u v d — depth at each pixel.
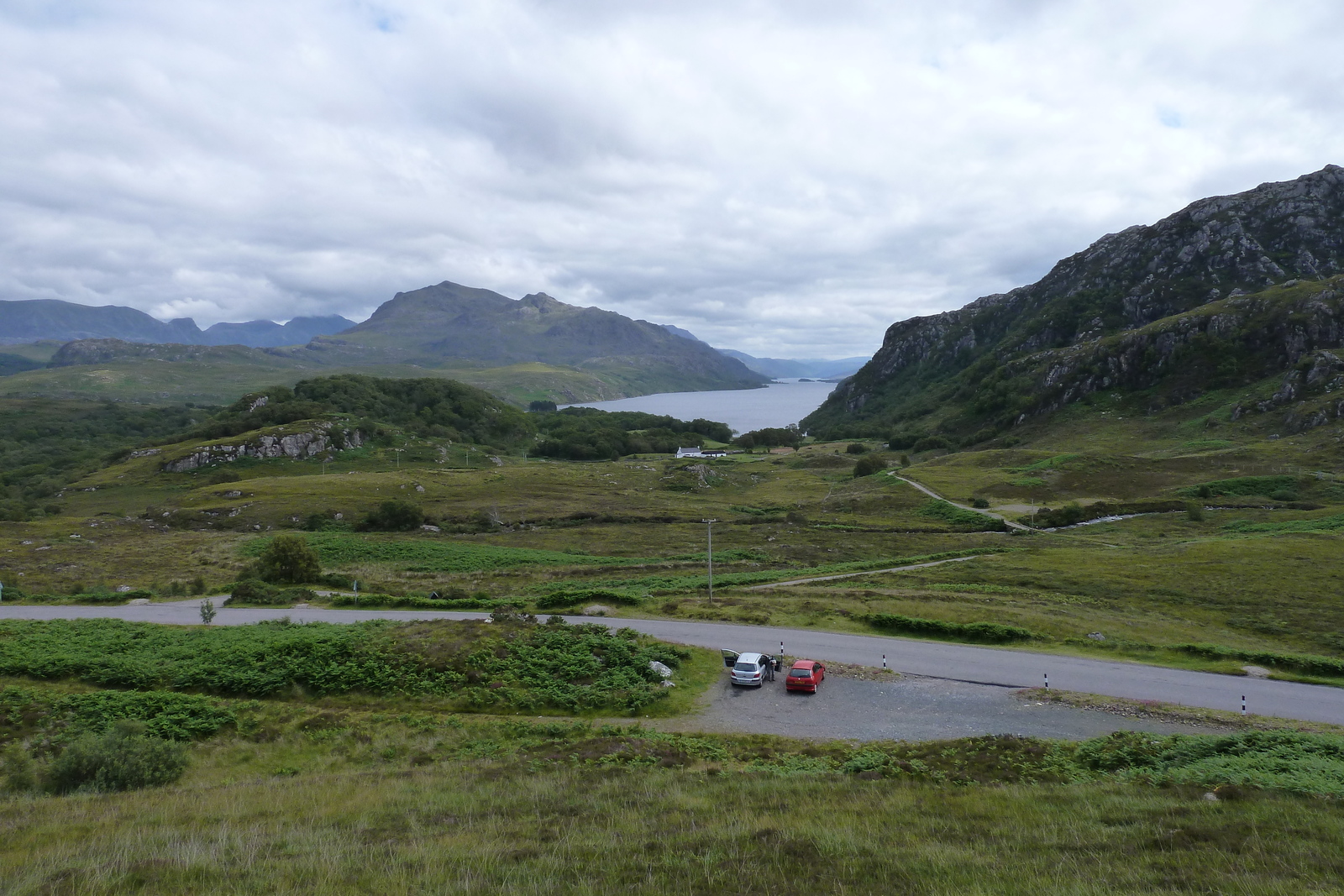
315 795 21.47
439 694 34.09
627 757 26.03
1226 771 21.25
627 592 64.00
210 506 131.38
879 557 95.00
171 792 22.72
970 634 47.59
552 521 129.38
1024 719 33.16
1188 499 124.50
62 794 22.94
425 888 12.48
